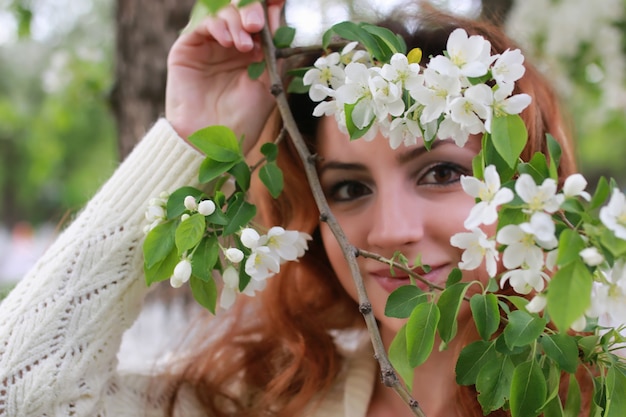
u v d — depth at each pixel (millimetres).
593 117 3133
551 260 791
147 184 1233
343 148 1226
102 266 1225
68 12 4371
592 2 2482
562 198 779
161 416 1428
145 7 1986
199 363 1502
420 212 1182
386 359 924
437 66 891
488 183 826
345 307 1526
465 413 1293
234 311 1551
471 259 872
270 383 1468
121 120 2035
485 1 2305
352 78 972
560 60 2527
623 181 8789
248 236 961
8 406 1185
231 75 1318
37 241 10109
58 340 1204
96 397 1243
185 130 1275
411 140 979
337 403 1451
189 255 968
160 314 1928
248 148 1317
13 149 12641
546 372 933
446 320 906
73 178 10469
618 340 909
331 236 1274
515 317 882
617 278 772
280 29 1268
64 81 3309
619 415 891
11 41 2873
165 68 1978
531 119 1290
